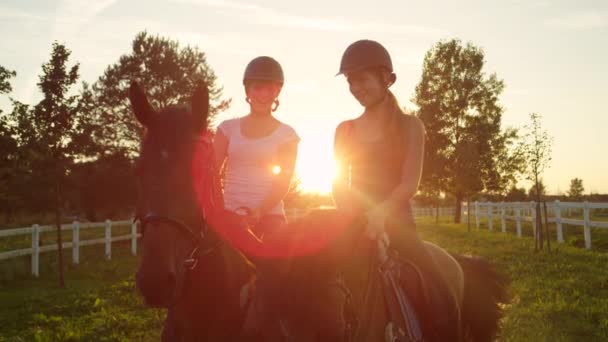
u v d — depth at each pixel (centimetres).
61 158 1371
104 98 3019
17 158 1447
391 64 345
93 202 2964
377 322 296
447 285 353
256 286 291
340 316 266
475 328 402
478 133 3966
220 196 334
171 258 286
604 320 748
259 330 278
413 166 329
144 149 299
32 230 1492
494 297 418
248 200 389
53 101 1370
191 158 298
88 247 2162
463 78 4112
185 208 294
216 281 322
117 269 1609
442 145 4025
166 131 300
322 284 268
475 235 2442
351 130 350
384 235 313
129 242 2434
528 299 929
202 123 308
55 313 992
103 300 1079
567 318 786
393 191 320
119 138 3044
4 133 2478
